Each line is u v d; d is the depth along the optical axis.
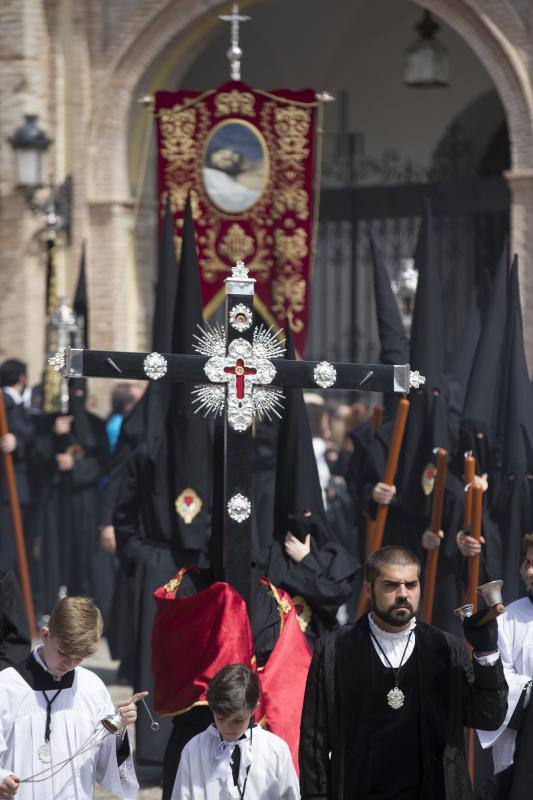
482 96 51.59
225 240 38.12
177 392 21.58
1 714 14.20
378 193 44.97
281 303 38.19
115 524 23.12
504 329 22.84
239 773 13.69
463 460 22.77
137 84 44.31
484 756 19.20
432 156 50.62
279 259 38.16
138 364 16.12
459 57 51.75
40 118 44.97
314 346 55.47
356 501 26.91
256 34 49.03
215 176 38.00
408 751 13.42
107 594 34.66
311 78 52.59
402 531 24.97
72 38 44.72
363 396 47.12
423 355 23.84
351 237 45.69
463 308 45.25
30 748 14.14
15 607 16.30
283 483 19.17
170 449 21.78
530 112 39.28
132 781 14.62
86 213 44.78
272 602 17.97
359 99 53.41
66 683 14.36
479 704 13.33
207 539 21.80
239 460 16.34
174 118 38.00
